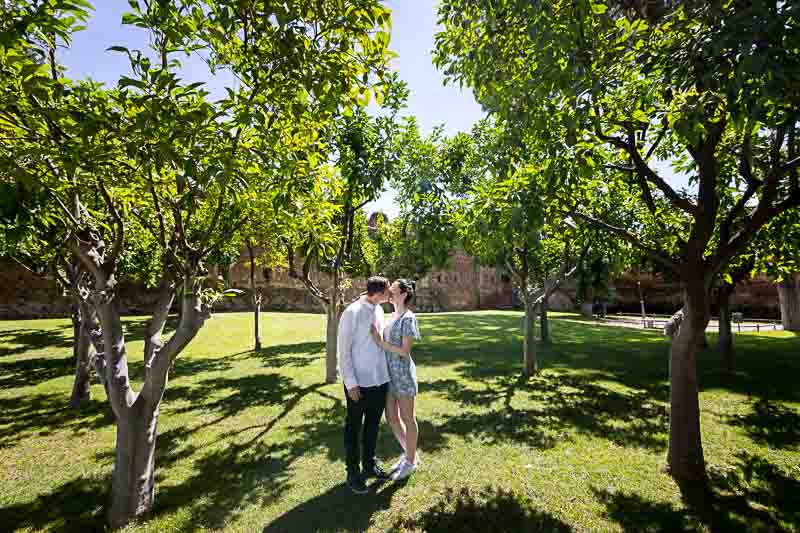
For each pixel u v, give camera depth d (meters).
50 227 3.54
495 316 31.19
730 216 4.18
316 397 8.02
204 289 4.14
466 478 4.35
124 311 27.62
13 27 1.99
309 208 4.99
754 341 16.33
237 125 2.73
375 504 3.83
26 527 3.60
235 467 4.73
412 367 4.51
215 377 10.05
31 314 24.78
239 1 2.35
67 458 5.17
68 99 2.66
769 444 5.32
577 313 38.38
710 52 2.62
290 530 3.43
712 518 3.56
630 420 6.37
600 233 6.88
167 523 3.58
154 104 2.32
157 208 3.66
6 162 2.29
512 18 4.04
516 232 4.43
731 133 5.00
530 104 3.91
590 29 3.67
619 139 4.38
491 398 7.75
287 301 34.72
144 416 3.81
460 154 9.35
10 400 8.02
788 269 6.84
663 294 39.47
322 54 2.76
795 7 2.07
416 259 14.34
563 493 4.02
